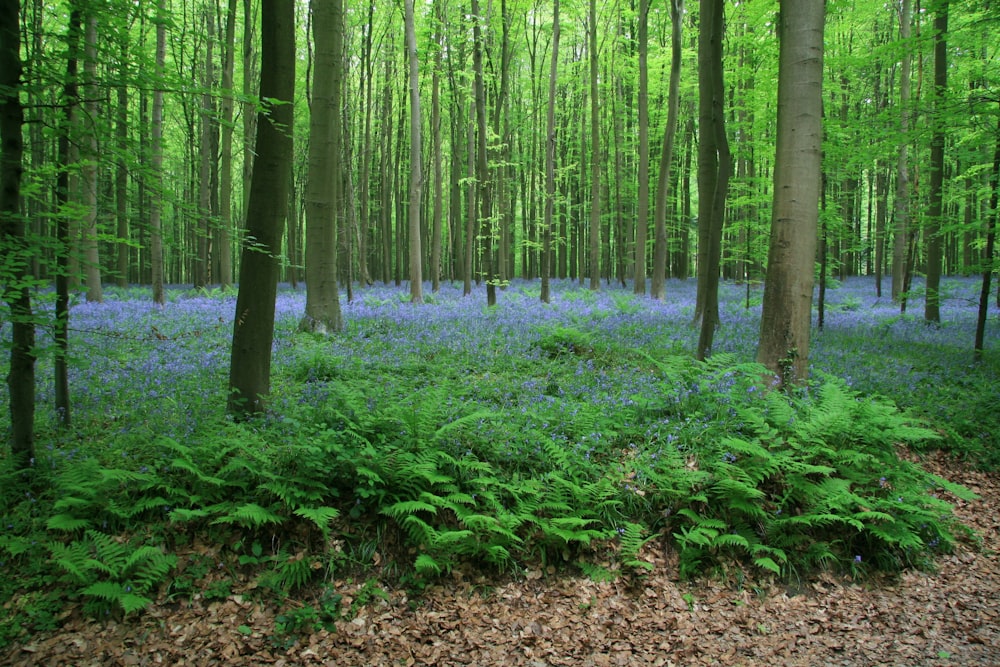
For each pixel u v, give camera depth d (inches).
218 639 163.5
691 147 1290.6
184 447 207.0
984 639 181.2
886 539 213.8
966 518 250.4
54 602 165.5
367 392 280.7
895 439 260.2
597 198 1015.0
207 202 906.7
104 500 190.1
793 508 227.3
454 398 284.7
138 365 348.8
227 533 190.2
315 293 491.5
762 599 198.8
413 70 758.5
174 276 1787.6
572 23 1215.6
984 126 409.7
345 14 819.4
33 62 195.2
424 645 169.9
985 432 310.0
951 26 564.4
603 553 208.5
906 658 173.3
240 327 260.8
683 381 305.3
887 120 436.5
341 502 207.8
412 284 789.9
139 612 166.7
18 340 208.8
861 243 628.4
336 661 161.9
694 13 984.9
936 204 560.4
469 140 970.1
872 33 917.8
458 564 196.9
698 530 207.9
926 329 567.2
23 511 190.7
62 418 248.1
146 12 216.8
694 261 2039.9
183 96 215.2
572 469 228.8
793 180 305.7
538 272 1961.1
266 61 244.8
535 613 185.2
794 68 301.0
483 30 748.6
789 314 311.3
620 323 560.7
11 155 189.3
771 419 255.9
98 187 252.1
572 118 1489.9
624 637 178.5
